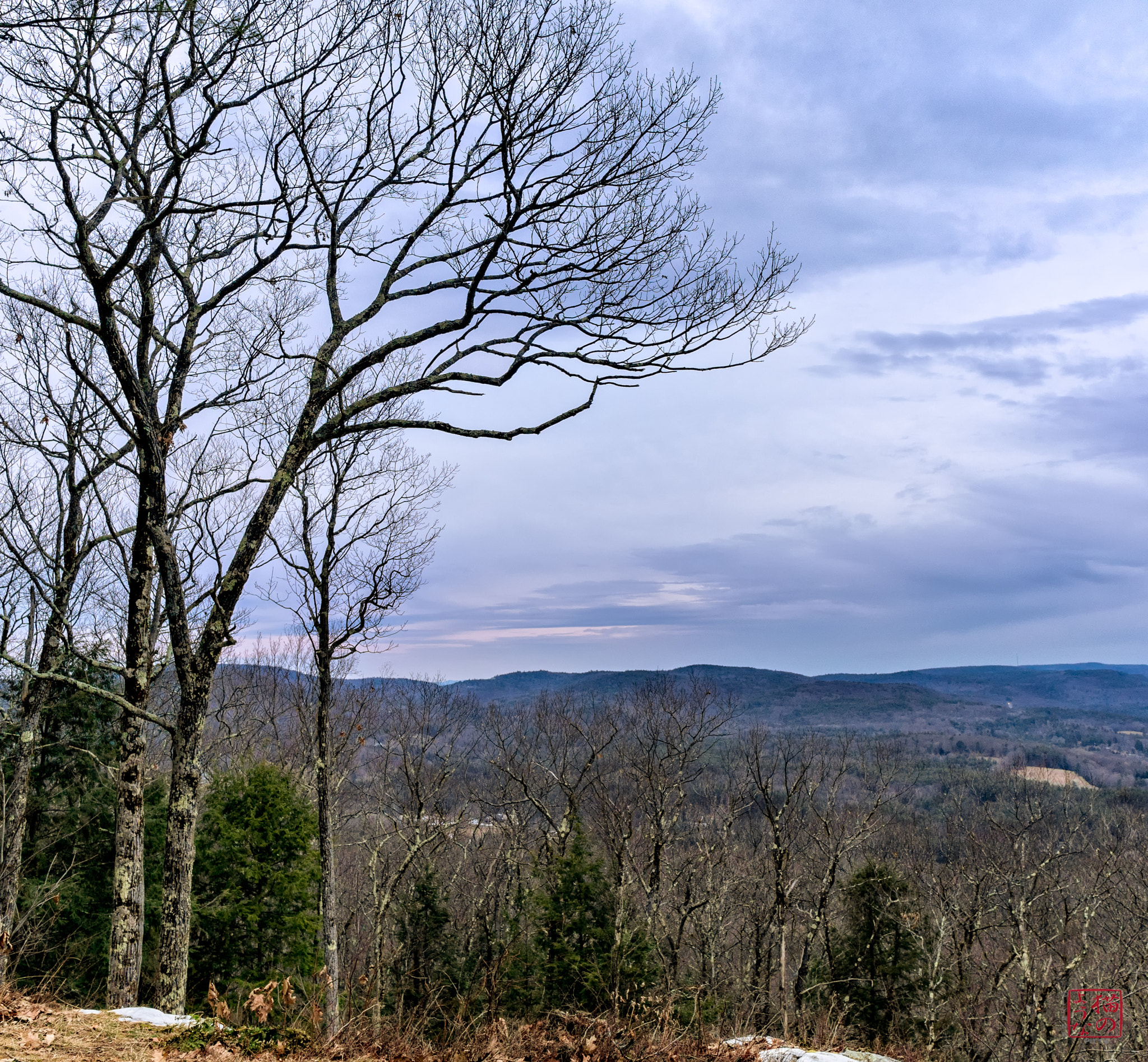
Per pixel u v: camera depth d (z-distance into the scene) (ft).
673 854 110.63
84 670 71.51
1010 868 94.58
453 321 35.88
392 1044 22.58
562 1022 25.36
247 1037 20.85
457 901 109.70
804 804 107.65
